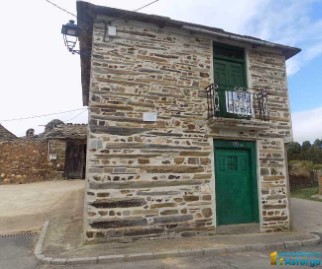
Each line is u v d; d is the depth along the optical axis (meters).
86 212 6.19
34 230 7.55
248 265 4.95
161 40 7.52
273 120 8.32
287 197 8.02
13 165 14.69
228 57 8.36
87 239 6.09
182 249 5.74
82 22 7.20
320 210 11.04
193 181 7.09
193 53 7.79
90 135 6.49
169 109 7.23
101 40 6.99
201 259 5.36
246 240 6.57
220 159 7.68
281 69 8.84
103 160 6.47
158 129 7.03
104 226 6.23
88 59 8.48
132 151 6.71
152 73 7.26
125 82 6.98
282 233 7.47
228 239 6.64
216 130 7.59
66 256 5.37
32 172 14.83
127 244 6.13
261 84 8.46
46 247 5.98
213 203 7.18
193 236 6.84
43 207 9.31
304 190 18.27
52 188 12.33
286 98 8.67
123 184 6.51
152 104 7.10
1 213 8.80
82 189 11.59
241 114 7.71
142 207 6.55
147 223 6.52
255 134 8.02
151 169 6.79
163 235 6.61
